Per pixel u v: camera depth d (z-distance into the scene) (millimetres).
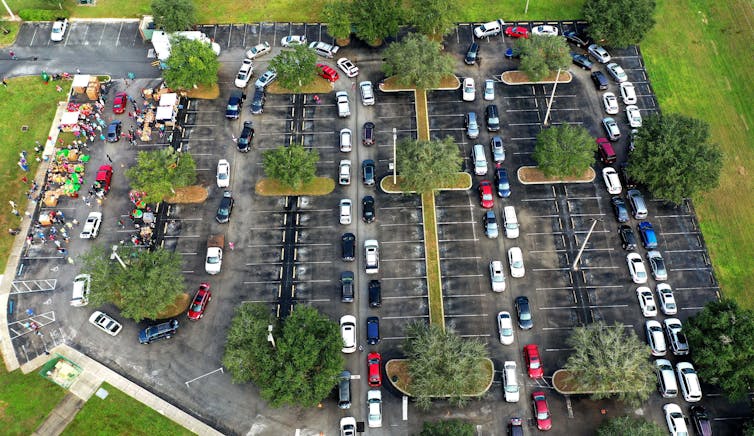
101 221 77500
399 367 67625
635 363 61750
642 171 75250
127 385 66750
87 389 66438
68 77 90188
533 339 69438
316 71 88188
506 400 65312
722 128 84750
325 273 74000
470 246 75625
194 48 84250
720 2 97438
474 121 83750
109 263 67750
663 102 87438
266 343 62312
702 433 62562
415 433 63906
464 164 82000
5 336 69750
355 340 68812
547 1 98312
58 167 81125
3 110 86812
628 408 65125
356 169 81750
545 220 77562
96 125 85062
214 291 72812
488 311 71250
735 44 92875
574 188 80000
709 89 88562
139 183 74562
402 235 76500
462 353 62875
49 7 98500
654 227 76938
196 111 87062
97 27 96250
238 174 81375
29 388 66375
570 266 74188
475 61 91250
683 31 94625
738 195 79188
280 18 96875
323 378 60438
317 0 99000
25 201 79062
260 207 78812
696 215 77812
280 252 75438
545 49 86500
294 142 84000
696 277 73375
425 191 76750
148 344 69312
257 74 90750
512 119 85938
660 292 71312
